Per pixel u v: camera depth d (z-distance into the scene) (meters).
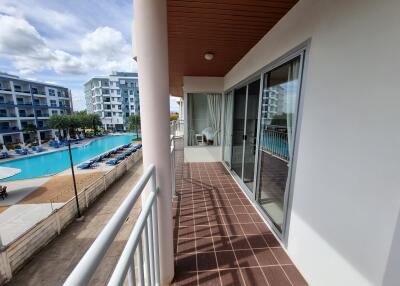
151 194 1.19
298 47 1.58
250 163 3.06
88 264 0.44
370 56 0.94
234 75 3.78
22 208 7.77
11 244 3.78
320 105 1.32
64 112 33.53
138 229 0.84
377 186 0.91
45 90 30.17
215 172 4.15
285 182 1.93
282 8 1.70
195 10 1.75
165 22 1.13
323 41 1.28
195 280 1.49
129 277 0.70
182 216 2.39
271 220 2.20
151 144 1.22
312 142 1.41
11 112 25.66
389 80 0.85
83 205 6.45
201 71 4.25
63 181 11.25
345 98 1.10
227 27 2.08
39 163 17.36
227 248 1.83
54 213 5.04
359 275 1.03
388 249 0.87
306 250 1.49
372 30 0.93
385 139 0.87
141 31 1.10
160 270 1.41
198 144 5.07
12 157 19.06
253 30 2.16
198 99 4.91
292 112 1.79
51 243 4.73
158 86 1.16
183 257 1.72
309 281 1.46
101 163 15.53
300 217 1.57
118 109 41.56
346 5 1.08
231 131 4.09
